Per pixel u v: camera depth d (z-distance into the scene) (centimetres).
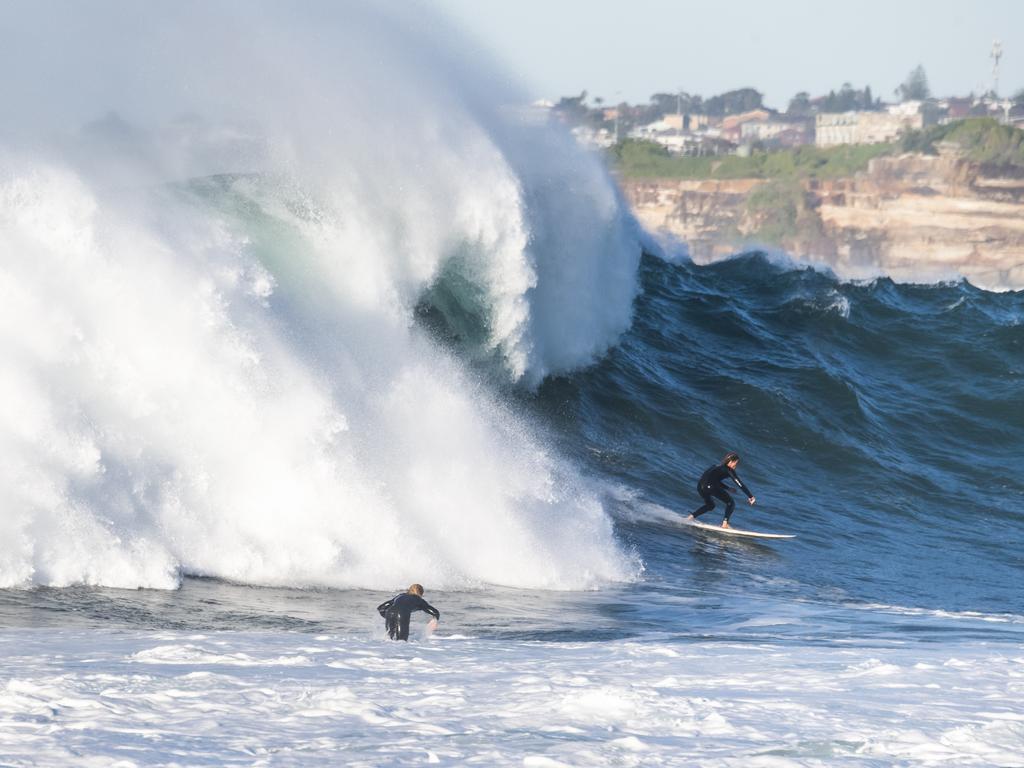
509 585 5769
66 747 2070
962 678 3147
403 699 2655
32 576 4675
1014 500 9156
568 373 9375
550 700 2647
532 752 2133
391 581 5469
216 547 5200
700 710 2547
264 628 4300
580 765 2042
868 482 9075
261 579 5197
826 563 7062
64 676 2792
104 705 2459
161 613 4419
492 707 2566
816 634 4838
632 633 4731
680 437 9088
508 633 4609
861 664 3412
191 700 2555
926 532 8219
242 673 2981
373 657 3462
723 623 5109
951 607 6259
